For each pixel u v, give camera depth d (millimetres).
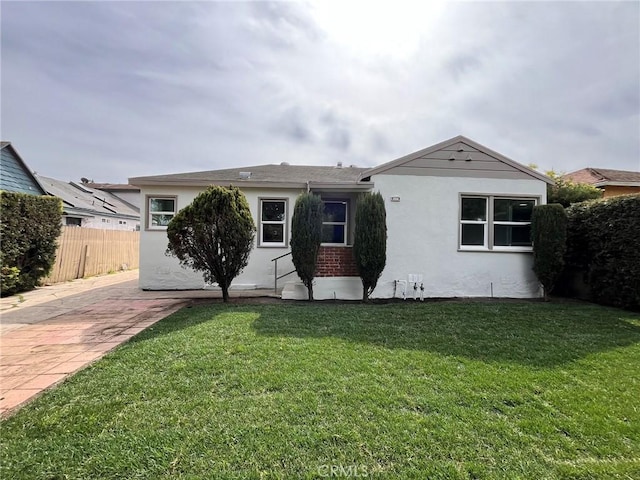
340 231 10250
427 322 5988
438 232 9117
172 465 2299
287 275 10531
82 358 4340
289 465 2297
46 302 8273
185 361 4027
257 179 10914
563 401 3180
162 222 10555
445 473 2227
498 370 3865
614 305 7680
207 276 8141
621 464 2332
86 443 2533
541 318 6379
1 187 14133
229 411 2939
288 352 4324
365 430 2670
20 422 2816
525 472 2248
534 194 9258
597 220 8219
